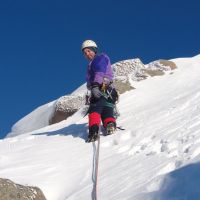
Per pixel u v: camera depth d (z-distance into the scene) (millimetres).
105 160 6012
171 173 4617
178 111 7488
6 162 6492
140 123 7285
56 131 8391
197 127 5969
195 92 8453
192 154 4980
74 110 11203
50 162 6258
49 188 5523
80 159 6266
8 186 4992
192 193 4117
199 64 12398
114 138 6746
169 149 5539
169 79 11305
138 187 4719
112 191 4906
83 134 7543
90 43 7398
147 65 12656
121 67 12352
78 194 5156
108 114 7078
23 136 8586
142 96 10133
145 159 5527
